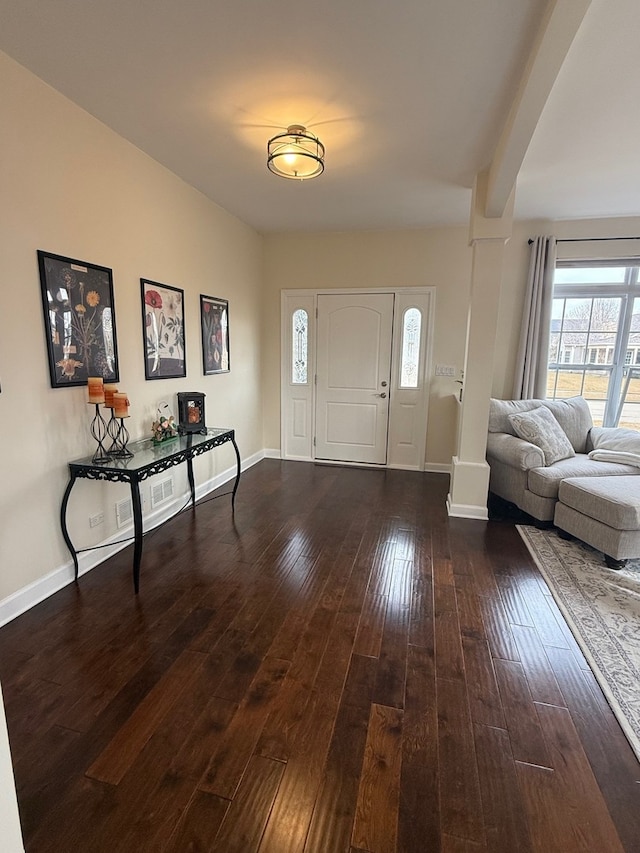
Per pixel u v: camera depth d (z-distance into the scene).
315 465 5.05
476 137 2.56
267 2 1.59
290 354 5.09
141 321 2.94
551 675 1.80
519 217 4.18
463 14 1.64
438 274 4.55
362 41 1.80
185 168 3.10
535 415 3.66
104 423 2.65
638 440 3.52
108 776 1.35
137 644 1.96
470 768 1.40
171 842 1.17
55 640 1.98
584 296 4.39
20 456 2.12
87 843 1.17
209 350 3.85
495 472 3.83
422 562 2.76
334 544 3.00
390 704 1.65
